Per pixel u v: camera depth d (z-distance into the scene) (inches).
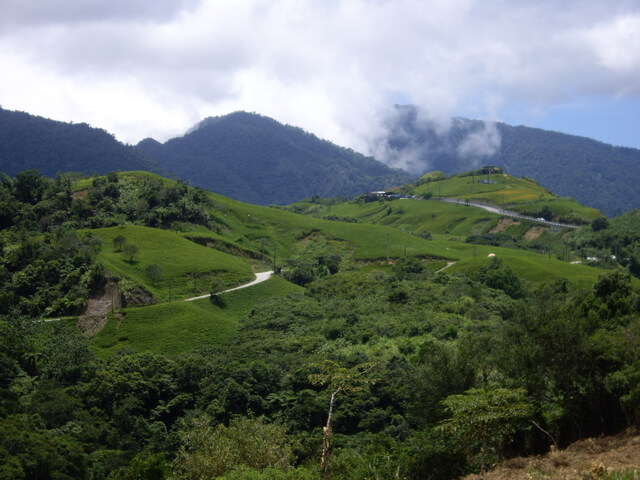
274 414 2407.7
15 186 6102.4
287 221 7549.2
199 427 1416.1
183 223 6195.9
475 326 3420.3
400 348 3102.9
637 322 1688.0
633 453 871.7
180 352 3447.3
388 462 1045.8
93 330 3644.2
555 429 1139.3
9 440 1787.6
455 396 1005.2
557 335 1179.3
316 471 1114.1
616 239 7470.5
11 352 2982.3
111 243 5088.6
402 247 6599.4
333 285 5024.6
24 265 4082.2
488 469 973.8
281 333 3695.9
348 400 2333.9
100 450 2117.4
